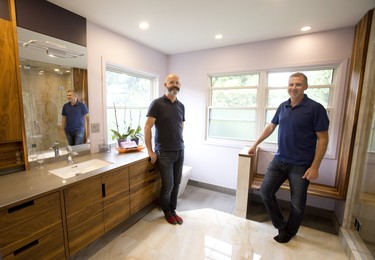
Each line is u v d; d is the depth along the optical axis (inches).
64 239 53.5
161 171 80.7
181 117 84.4
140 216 88.0
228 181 114.9
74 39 74.5
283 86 99.2
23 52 60.7
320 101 92.4
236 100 112.7
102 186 63.6
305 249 68.4
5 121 56.9
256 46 100.4
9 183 52.7
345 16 71.7
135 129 106.3
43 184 52.3
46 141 69.9
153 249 67.4
